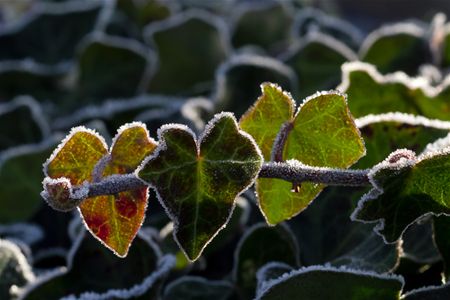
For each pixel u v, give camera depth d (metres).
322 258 0.56
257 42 0.98
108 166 0.46
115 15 1.01
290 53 0.85
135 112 0.73
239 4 1.17
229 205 0.45
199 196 0.45
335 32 0.96
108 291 0.54
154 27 0.91
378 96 0.61
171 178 0.45
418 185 0.46
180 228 0.45
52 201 0.44
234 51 0.97
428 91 0.60
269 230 0.55
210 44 0.85
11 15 1.37
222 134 0.45
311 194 0.48
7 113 0.74
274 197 0.49
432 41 0.77
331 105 0.48
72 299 0.52
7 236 0.68
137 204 0.46
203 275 0.61
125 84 0.85
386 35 0.79
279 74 0.74
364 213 0.47
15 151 0.68
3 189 0.68
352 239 0.56
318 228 0.57
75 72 0.85
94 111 0.74
